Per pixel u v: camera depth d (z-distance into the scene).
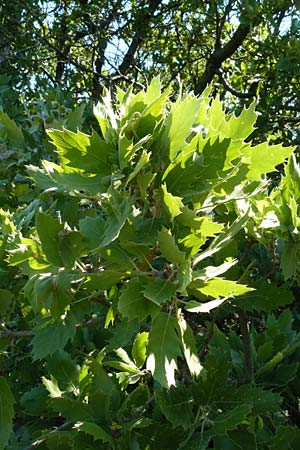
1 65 3.20
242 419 0.76
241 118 0.77
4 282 0.88
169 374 0.66
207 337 0.97
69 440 0.88
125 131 0.71
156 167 0.70
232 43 3.46
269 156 0.76
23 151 1.41
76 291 0.75
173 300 0.70
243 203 0.87
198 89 3.65
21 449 1.00
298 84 3.02
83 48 4.25
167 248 0.66
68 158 0.72
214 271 0.68
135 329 0.81
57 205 1.10
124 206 0.67
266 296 0.93
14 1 3.37
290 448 0.85
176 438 0.82
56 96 1.80
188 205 0.73
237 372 1.02
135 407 0.92
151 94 0.74
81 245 0.74
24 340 1.13
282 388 1.04
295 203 0.84
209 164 0.70
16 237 0.85
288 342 1.10
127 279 0.81
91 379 0.94
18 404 1.15
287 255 0.85
